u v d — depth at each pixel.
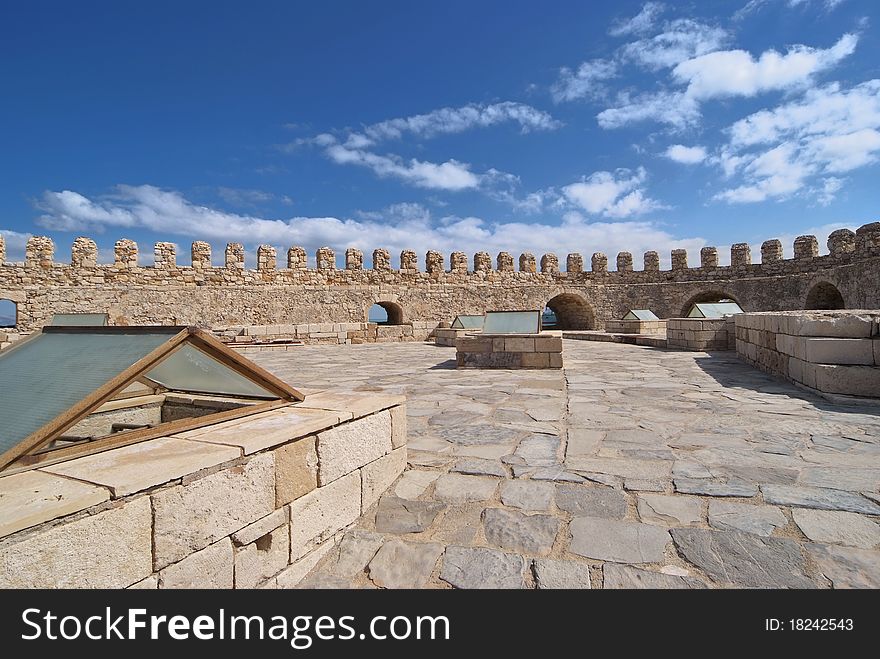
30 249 18.36
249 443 2.01
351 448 2.63
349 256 24.50
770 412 4.82
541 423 4.65
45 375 2.21
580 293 27.88
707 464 3.31
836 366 5.34
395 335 20.03
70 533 1.42
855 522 2.39
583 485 2.99
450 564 2.22
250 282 22.12
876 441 3.71
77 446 1.85
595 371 8.60
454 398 6.13
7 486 1.52
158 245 20.48
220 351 2.47
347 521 2.58
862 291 17.48
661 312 26.81
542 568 2.14
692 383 6.89
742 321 9.59
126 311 19.53
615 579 2.05
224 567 1.88
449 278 26.44
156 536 1.65
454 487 3.02
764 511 2.55
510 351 9.27
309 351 15.53
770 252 24.70
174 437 2.10
